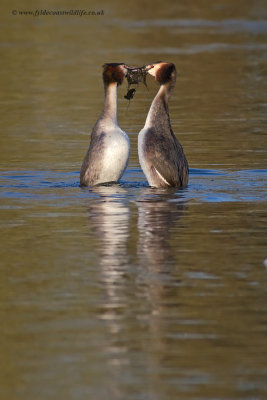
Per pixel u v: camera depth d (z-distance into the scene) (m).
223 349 11.46
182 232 17.64
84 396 10.17
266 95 41.28
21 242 16.98
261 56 53.66
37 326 12.33
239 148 28.59
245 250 16.19
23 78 45.88
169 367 10.93
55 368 10.94
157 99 23.03
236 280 14.34
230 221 18.58
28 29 65.88
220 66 50.00
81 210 19.78
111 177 22.98
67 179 23.88
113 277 14.56
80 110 37.56
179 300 13.38
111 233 17.56
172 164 22.31
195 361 11.10
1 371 10.84
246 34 63.81
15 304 13.25
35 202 20.73
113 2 82.06
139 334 12.00
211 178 23.80
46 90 42.66
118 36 61.97
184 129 32.66
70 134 31.92
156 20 71.38
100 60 51.00
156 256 15.85
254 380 10.54
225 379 10.57
